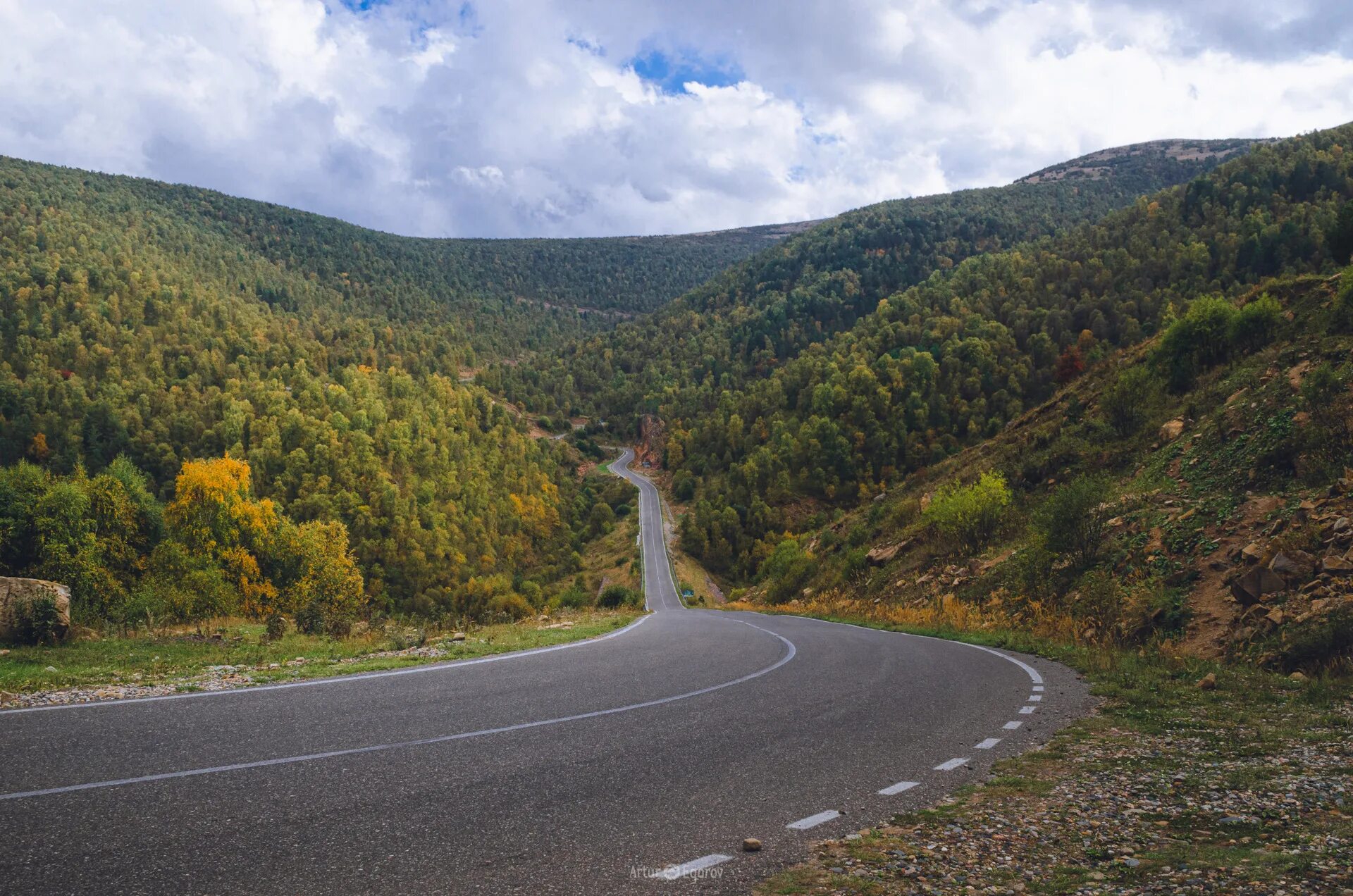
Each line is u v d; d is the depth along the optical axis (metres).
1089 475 29.25
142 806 4.06
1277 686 9.41
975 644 16.69
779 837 3.91
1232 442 21.50
